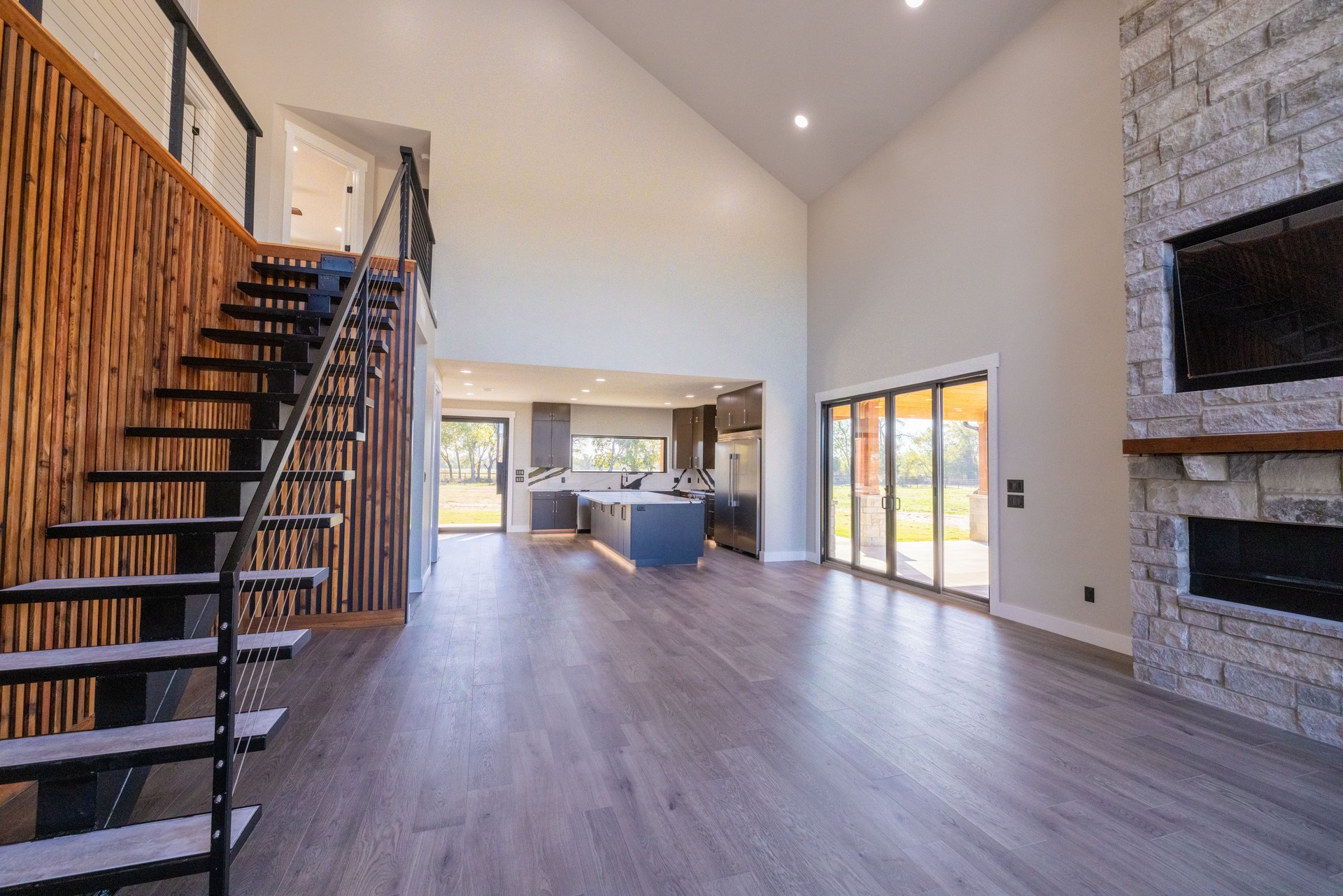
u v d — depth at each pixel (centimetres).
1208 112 283
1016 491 428
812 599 502
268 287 368
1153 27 310
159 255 295
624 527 691
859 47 498
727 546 816
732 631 401
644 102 654
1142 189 315
